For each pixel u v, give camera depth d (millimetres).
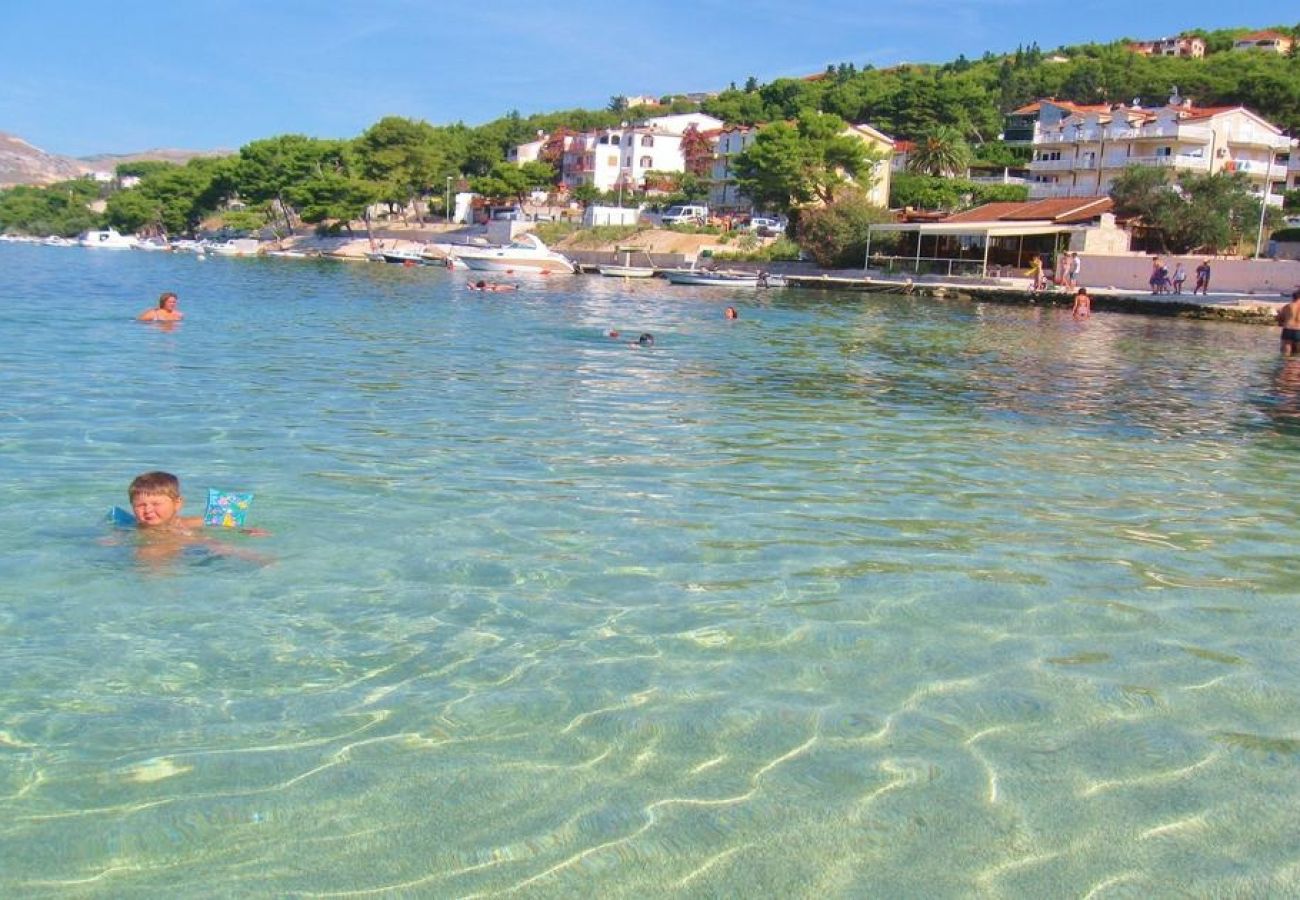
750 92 187875
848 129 86125
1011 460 10875
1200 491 9664
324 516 7543
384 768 4121
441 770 4125
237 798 3873
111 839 3598
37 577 6043
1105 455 11383
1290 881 3572
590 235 89500
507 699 4758
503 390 14430
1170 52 167625
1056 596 6418
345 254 99688
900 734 4555
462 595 6066
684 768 4207
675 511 8125
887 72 182125
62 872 3414
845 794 4043
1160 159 77500
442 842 3646
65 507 7445
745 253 74938
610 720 4594
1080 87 144875
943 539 7621
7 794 3844
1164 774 4270
